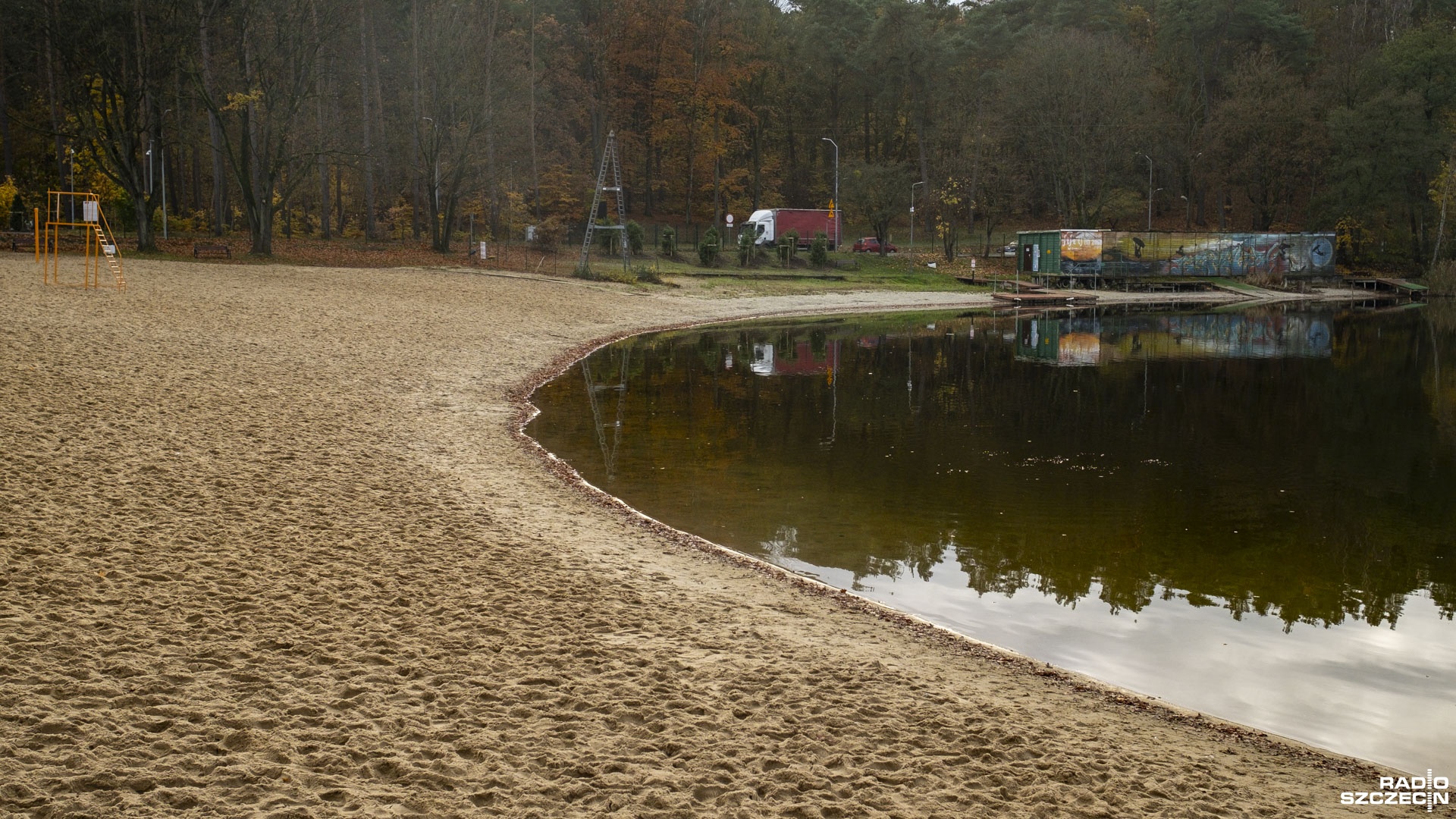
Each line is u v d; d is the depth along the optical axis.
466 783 5.94
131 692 6.61
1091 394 26.88
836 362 33.06
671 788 6.09
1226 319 53.28
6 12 44.34
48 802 5.27
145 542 9.67
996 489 16.08
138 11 40.41
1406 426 22.64
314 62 48.03
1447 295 71.88
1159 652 9.70
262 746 6.11
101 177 51.78
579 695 7.32
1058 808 6.17
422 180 61.56
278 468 13.28
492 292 40.78
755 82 89.25
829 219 73.25
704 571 11.09
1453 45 75.88
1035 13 106.12
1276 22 87.31
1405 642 10.12
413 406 19.28
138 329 22.23
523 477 14.80
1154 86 84.50
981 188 83.38
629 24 80.25
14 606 7.78
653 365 30.75
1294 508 15.33
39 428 13.45
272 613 8.34
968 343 40.12
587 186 74.69
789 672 8.14
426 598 9.13
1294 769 7.18
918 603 10.83
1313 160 77.88
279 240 53.69
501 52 56.53
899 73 89.12
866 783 6.33
